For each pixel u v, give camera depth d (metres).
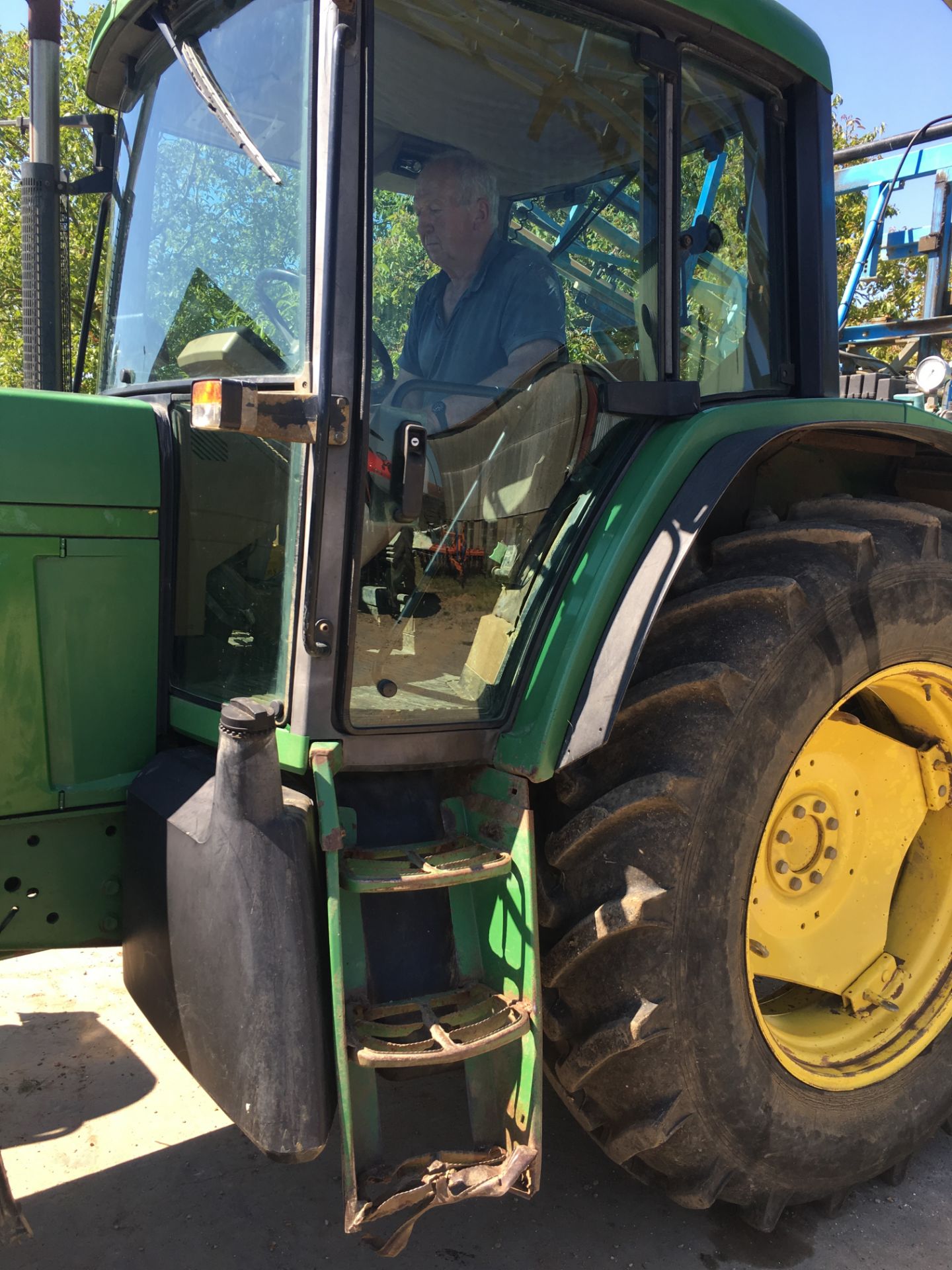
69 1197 2.15
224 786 1.57
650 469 1.96
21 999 2.94
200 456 1.92
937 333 4.52
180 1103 2.49
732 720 1.85
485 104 1.86
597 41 1.90
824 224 2.33
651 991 1.81
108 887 1.99
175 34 1.97
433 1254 2.01
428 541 1.83
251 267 1.80
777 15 2.14
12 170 8.06
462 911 1.81
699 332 2.19
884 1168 2.22
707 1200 1.94
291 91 1.68
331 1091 1.57
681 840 1.81
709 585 2.01
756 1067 1.94
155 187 2.17
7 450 1.85
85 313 2.50
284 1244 2.03
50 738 1.92
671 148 2.02
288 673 1.67
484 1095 1.72
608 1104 1.89
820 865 2.28
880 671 2.11
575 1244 2.06
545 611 1.92
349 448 1.61
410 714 1.78
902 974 2.40
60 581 1.90
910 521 2.21
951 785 2.44
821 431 2.23
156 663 2.02
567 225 2.04
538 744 1.77
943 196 4.52
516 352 1.92
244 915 1.55
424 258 1.84
